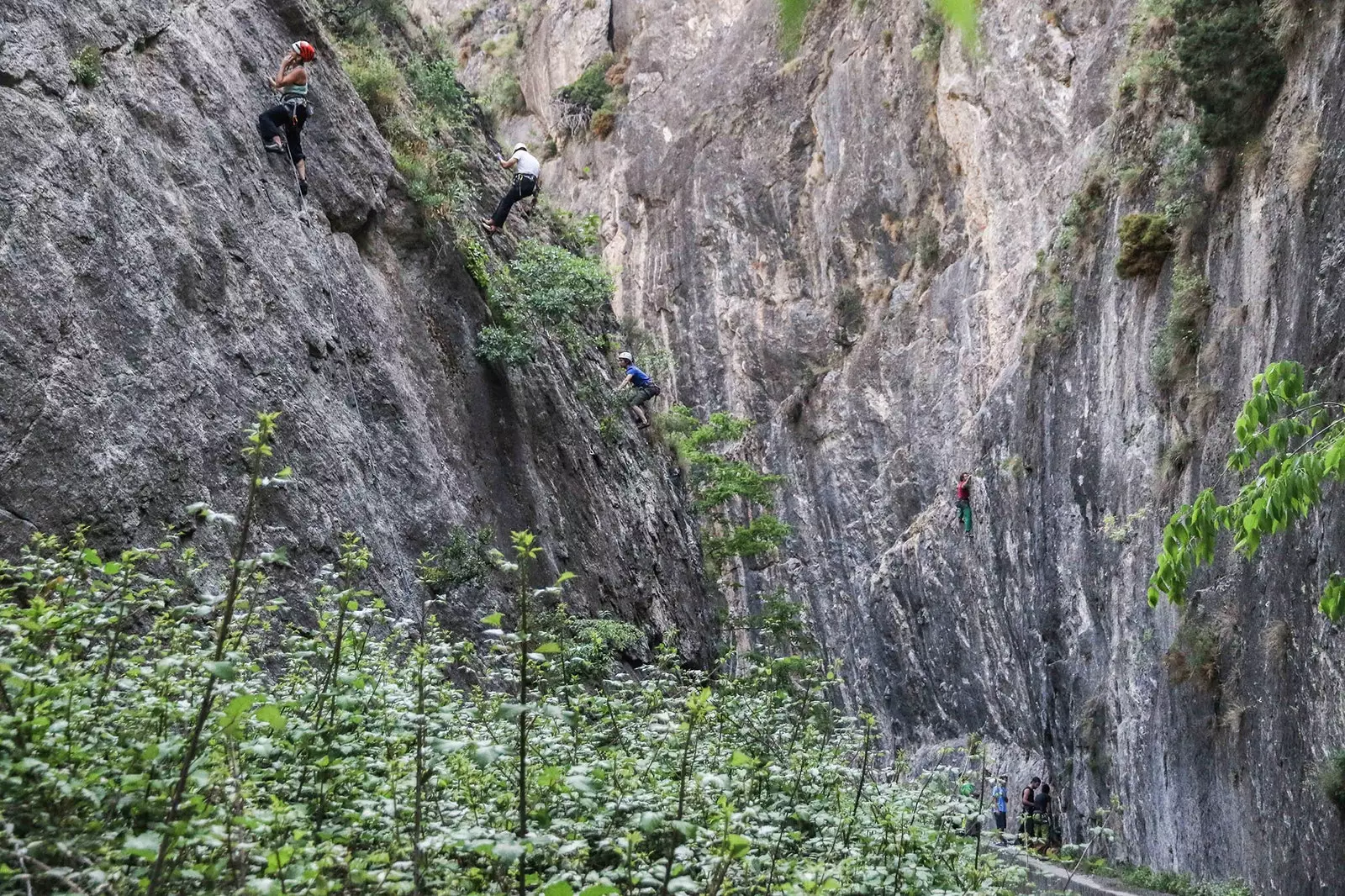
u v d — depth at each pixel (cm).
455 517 1405
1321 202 1405
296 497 1120
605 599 1806
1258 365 1546
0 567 559
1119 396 2141
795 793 642
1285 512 738
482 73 5409
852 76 3741
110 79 1068
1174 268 1961
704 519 3212
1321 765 1223
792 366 3853
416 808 382
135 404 968
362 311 1377
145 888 337
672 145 4375
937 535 3038
